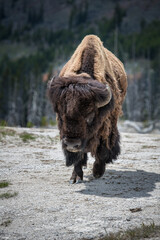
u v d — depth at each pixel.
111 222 19.41
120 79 33.25
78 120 23.20
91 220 19.81
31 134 53.25
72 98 23.28
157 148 46.56
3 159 37.34
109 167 34.88
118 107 29.88
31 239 17.52
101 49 29.91
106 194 25.16
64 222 19.64
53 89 24.30
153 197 24.23
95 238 17.45
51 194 25.11
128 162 37.25
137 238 16.83
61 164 35.66
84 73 26.73
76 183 28.41
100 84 24.36
